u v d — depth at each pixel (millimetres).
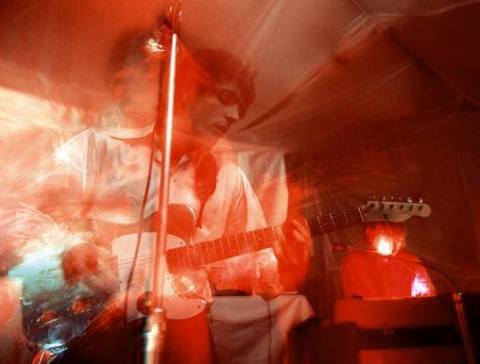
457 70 1418
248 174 1589
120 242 889
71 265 833
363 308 667
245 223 1150
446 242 1705
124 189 966
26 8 1028
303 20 1181
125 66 1068
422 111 1688
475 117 1721
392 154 1819
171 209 925
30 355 802
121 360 789
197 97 1139
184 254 895
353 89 1510
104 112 1074
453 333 648
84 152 1008
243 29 1167
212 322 965
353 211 927
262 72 1322
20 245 843
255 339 994
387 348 646
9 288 819
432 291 1336
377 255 1374
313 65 1332
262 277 1048
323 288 1645
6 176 959
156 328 480
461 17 1157
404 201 926
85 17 1048
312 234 936
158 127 798
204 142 1146
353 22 1209
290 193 1664
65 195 943
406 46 1318
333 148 1755
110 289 831
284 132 1638
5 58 1115
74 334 805
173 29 652
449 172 1760
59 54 1122
